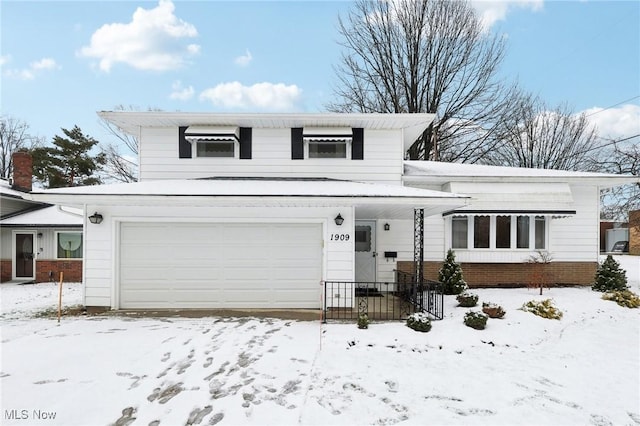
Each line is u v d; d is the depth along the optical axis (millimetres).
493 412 4602
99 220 9273
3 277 16266
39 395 4809
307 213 9539
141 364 5809
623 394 5191
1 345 6602
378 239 12492
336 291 9336
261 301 9609
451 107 21688
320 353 6352
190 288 9586
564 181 12281
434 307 9008
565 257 12898
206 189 9383
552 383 5508
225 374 5484
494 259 12617
